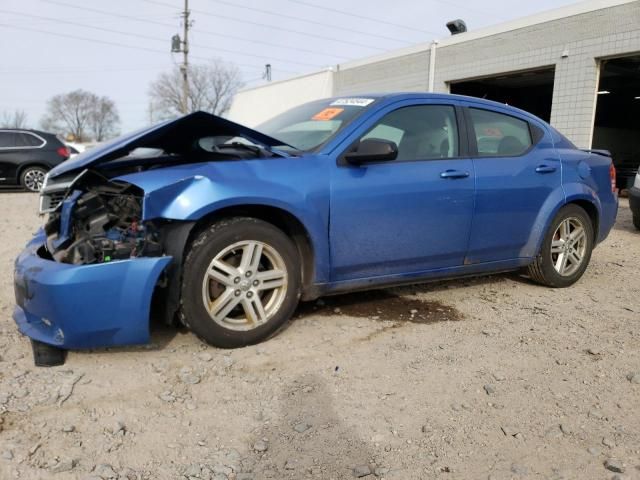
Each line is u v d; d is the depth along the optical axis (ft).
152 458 7.52
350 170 11.69
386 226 12.07
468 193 13.17
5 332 11.60
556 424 8.44
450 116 13.64
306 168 11.23
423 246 12.76
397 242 12.34
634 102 75.87
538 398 9.21
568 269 15.97
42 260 9.95
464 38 51.39
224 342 10.57
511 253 14.55
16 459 7.34
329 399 9.09
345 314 13.05
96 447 7.68
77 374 9.68
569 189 15.26
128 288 9.40
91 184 11.55
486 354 10.91
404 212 12.24
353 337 11.62
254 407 8.84
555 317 13.20
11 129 42.96
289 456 7.61
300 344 11.16
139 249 9.93
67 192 11.55
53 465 7.25
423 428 8.28
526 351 11.09
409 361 10.52
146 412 8.61
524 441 8.00
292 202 10.83
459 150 13.52
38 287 9.37
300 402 8.98
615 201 17.03
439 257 13.17
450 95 13.96
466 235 13.41
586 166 16.02
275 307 11.07
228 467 7.34
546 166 14.89
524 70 46.65
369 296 14.52
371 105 12.62
